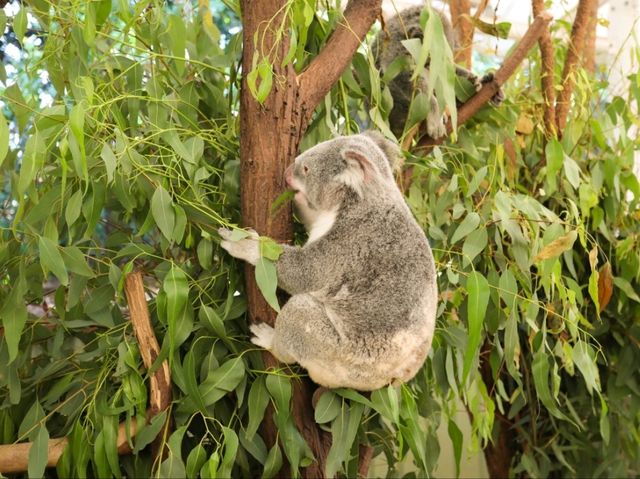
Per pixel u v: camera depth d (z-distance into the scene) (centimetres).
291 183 240
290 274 228
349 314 230
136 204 247
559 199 320
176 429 237
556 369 266
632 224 342
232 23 416
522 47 319
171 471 220
